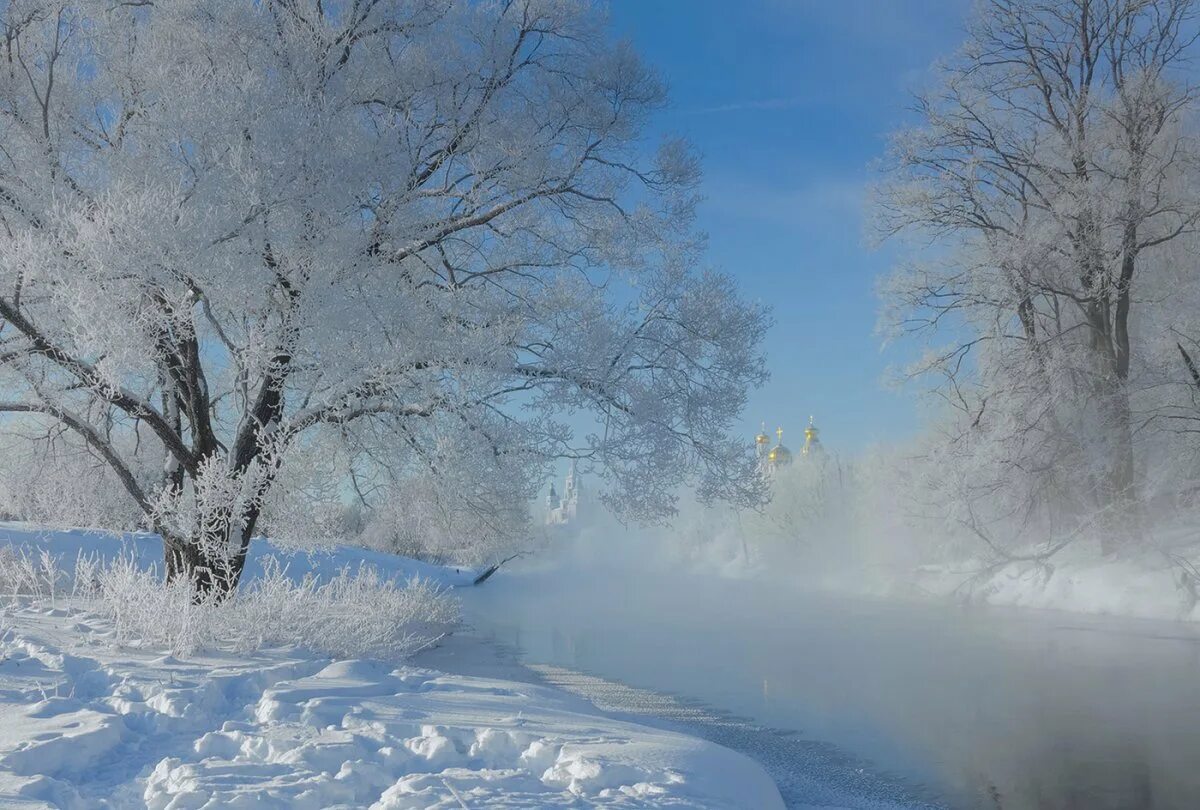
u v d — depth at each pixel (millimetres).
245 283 9320
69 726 5129
